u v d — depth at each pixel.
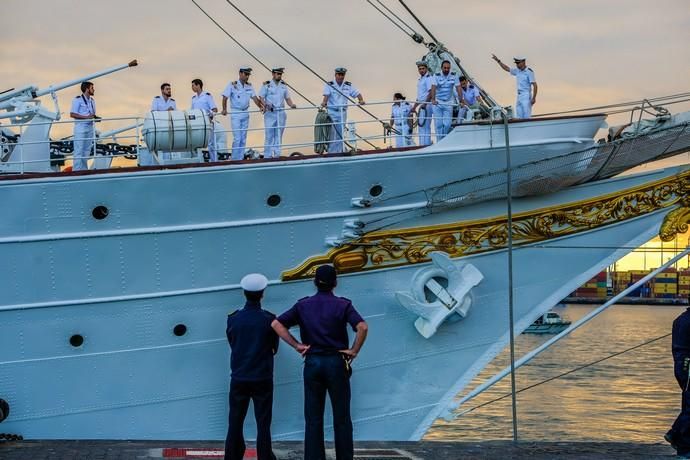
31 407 18.09
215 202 18.23
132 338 18.25
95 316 18.12
